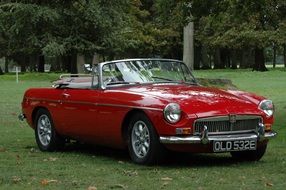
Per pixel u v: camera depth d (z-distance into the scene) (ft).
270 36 195.11
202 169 27.27
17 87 115.24
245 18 58.13
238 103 27.86
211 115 26.48
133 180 24.52
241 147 27.14
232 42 206.18
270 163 29.04
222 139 26.55
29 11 145.48
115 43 159.63
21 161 30.45
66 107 32.30
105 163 29.48
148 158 27.45
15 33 153.79
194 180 24.43
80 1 150.51
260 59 214.07
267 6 57.62
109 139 29.73
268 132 28.32
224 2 54.80
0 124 51.44
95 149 35.09
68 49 152.35
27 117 36.24
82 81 34.50
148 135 27.30
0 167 28.43
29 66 287.28
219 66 270.67
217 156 31.76
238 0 54.44
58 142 34.01
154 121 26.71
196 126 26.37
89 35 157.17
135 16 213.46
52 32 153.28
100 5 155.12
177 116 26.25
